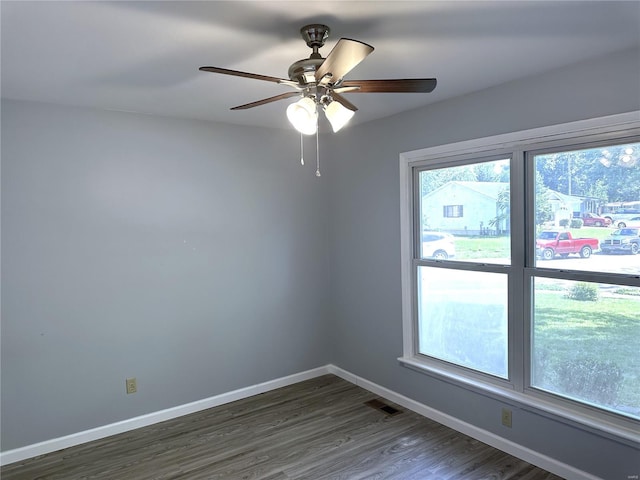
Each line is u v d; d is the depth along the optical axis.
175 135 3.30
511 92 2.57
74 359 2.96
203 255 3.46
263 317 3.81
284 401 3.62
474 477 2.49
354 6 1.59
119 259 3.10
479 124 2.75
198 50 1.98
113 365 3.10
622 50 2.10
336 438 2.98
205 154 3.44
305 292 4.05
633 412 2.21
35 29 1.72
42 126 2.80
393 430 3.07
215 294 3.54
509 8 1.64
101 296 3.04
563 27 1.82
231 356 3.64
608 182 2.24
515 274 2.67
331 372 4.19
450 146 2.93
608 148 2.23
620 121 2.14
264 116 3.31
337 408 3.46
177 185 3.32
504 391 2.72
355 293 3.86
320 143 4.08
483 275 2.86
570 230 2.42
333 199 4.05
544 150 2.48
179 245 3.35
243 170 3.64
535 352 2.62
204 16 1.64
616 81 2.14
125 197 3.11
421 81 1.75
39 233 2.81
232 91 2.63
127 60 2.09
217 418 3.34
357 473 2.58
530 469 2.55
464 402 2.98
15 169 2.72
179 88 2.56
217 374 3.57
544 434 2.53
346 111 1.93
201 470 2.65
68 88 2.51
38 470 2.68
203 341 3.49
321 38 1.78
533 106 2.47
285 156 3.88
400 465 2.64
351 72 2.38
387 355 3.58
